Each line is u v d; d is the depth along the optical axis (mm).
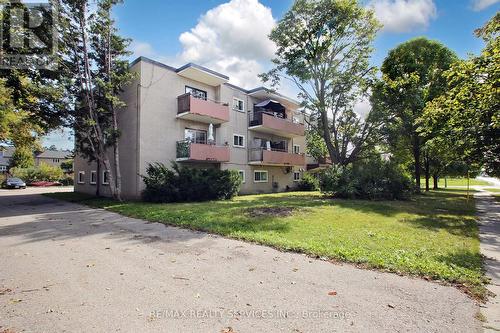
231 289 4051
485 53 10312
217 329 3018
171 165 17625
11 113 16594
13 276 4539
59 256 5613
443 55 22094
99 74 15227
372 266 4961
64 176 41438
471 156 13406
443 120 12875
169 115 17828
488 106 10672
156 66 17266
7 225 8969
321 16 19844
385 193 16609
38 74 13750
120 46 15453
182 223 8781
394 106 21438
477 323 3145
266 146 23844
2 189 30500
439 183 56844
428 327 3057
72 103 14711
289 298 3760
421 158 30219
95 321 3176
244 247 6281
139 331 2977
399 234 7473
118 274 4637
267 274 4637
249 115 23422
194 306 3539
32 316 3279
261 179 24562
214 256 5625
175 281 4348
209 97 20453
